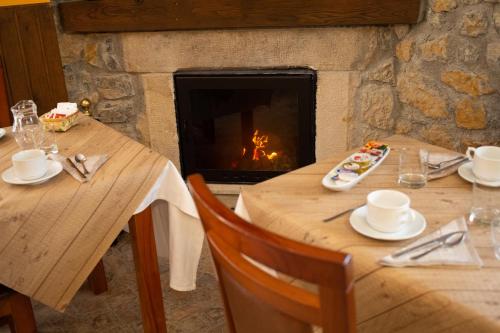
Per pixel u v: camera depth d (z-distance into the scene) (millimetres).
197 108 2789
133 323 1933
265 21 2449
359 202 1217
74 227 1443
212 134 2871
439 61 2389
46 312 2016
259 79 2602
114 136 1823
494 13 2219
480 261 958
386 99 2561
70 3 2582
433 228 1089
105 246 1501
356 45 2488
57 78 2754
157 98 2770
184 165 2889
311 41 2523
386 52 2482
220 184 2883
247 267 830
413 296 913
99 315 1984
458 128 2467
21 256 1394
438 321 883
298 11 2400
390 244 1040
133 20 2553
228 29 2568
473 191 1169
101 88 2801
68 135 1852
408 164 1405
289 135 2799
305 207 1204
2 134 1826
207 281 2162
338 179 1312
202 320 1926
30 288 1426
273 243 713
